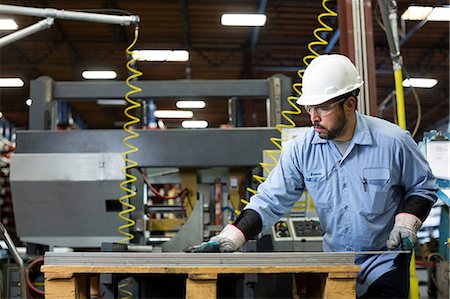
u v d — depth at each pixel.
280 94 2.88
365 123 1.78
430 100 10.83
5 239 2.09
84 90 2.88
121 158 2.63
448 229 2.68
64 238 2.72
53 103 2.89
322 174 1.80
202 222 2.66
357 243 1.78
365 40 2.67
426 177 1.77
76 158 2.63
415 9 5.54
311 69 1.74
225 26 8.37
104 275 1.64
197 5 7.59
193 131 2.67
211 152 2.66
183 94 2.88
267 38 8.84
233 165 2.66
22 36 2.10
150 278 2.12
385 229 1.79
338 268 1.45
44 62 9.54
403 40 8.22
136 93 2.88
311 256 1.47
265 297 2.25
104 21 2.11
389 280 1.73
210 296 1.41
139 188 2.70
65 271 1.41
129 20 2.11
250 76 9.16
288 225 2.58
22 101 11.20
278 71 9.85
